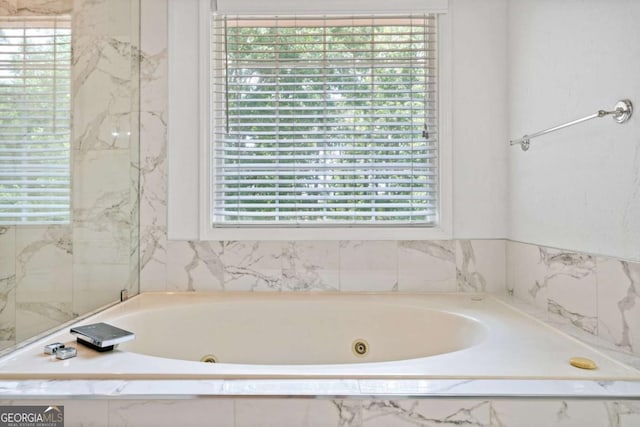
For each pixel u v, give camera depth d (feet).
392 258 6.57
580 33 4.63
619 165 3.99
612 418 2.97
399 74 6.69
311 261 6.57
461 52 6.61
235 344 5.91
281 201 6.83
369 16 6.67
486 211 6.59
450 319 5.39
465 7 6.59
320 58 6.72
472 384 3.12
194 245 6.57
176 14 6.59
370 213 6.66
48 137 4.87
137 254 6.51
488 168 6.60
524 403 3.00
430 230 6.57
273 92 6.71
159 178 6.58
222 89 6.78
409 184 6.87
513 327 4.66
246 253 6.57
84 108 5.41
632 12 3.81
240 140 6.72
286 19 6.71
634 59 3.79
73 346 3.93
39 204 4.62
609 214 4.15
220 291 6.56
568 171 4.87
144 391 3.02
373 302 6.00
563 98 4.99
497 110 6.60
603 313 4.22
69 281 5.01
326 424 3.00
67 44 5.19
